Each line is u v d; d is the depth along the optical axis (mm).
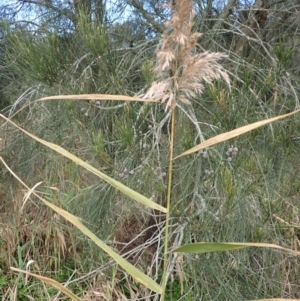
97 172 1162
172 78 1057
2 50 2820
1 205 3008
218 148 1948
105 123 2184
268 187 1896
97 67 2189
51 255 2893
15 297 2578
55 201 2586
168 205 1192
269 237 2062
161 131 2104
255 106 1994
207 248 1061
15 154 2641
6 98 2934
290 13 2697
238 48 2561
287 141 1758
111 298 2477
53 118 2311
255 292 2143
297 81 2439
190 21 1023
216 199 1913
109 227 2271
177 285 2482
